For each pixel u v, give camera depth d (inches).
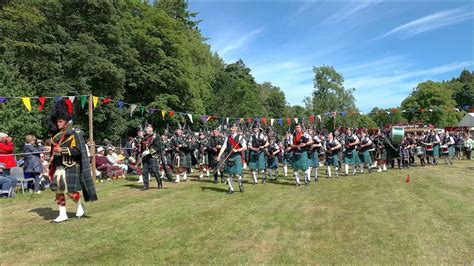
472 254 168.7
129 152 581.6
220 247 181.0
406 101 2078.0
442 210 260.7
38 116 633.0
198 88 1284.4
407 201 298.8
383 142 586.2
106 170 486.0
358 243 185.9
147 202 302.0
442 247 178.7
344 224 224.5
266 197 327.0
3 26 684.1
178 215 251.0
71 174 233.9
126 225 223.5
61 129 234.5
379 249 176.2
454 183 408.5
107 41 868.0
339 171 589.6
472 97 2834.6
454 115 2034.9
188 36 1433.3
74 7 824.9
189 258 165.2
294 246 182.1
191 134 554.6
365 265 155.6
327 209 270.7
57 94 725.9
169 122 1079.6
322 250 175.6
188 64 1125.1
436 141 669.3
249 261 161.3
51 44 764.6
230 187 353.1
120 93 907.4
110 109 886.4
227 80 1829.5
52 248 179.3
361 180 453.1
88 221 234.4
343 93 1676.9
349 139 529.0
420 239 191.6
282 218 241.4
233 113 1672.0
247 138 451.8
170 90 1068.5
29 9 697.6
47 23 788.6
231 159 352.5
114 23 877.8
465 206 275.0
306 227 218.4
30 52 736.3
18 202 311.0
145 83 1017.5
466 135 852.0
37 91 745.0
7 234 203.6
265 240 192.5
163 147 452.8
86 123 861.2
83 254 170.6
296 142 413.4
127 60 932.6
